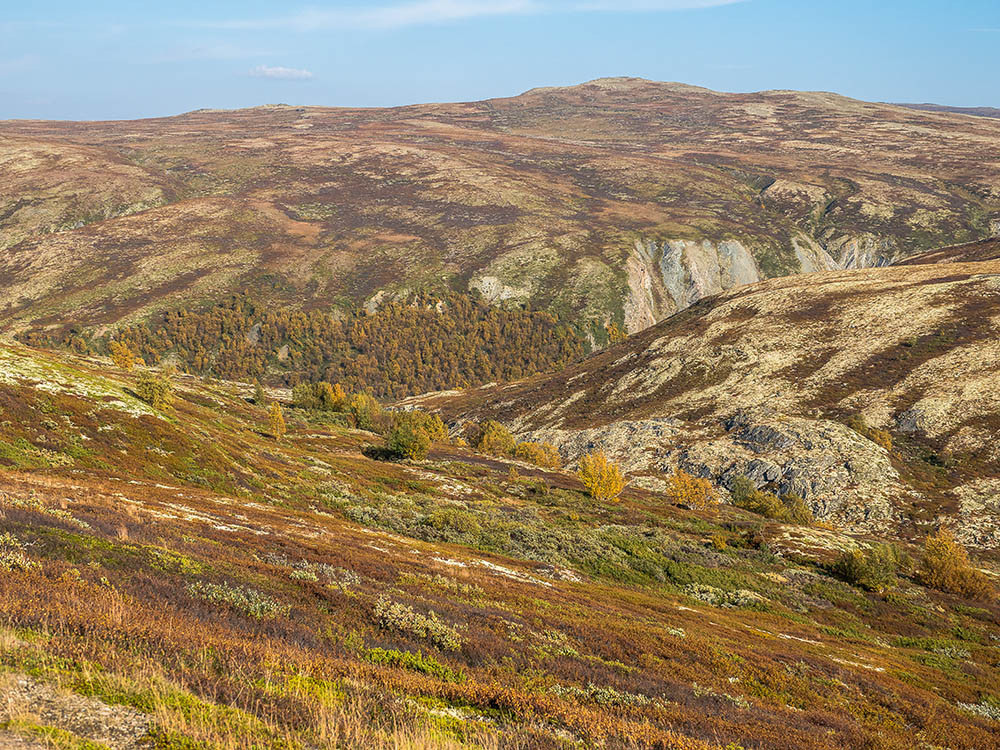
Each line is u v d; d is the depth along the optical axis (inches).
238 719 317.7
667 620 1222.3
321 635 598.9
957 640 1649.9
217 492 1800.0
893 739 695.7
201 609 566.3
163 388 2785.4
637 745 437.1
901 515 3324.3
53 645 353.7
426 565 1209.4
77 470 1561.3
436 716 414.6
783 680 904.3
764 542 2440.9
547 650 772.6
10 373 1946.4
